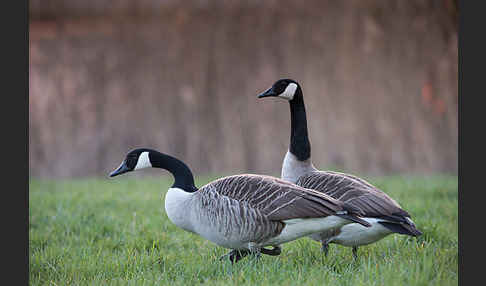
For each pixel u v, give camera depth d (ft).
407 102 65.26
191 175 24.30
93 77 71.72
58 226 29.66
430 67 67.10
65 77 71.72
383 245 24.86
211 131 66.33
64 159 65.16
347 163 60.80
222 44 72.08
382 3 72.02
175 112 68.03
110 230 28.73
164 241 26.55
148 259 23.25
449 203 32.96
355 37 70.28
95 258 23.76
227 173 60.90
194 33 73.31
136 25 75.00
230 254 23.13
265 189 20.93
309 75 68.28
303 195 20.54
